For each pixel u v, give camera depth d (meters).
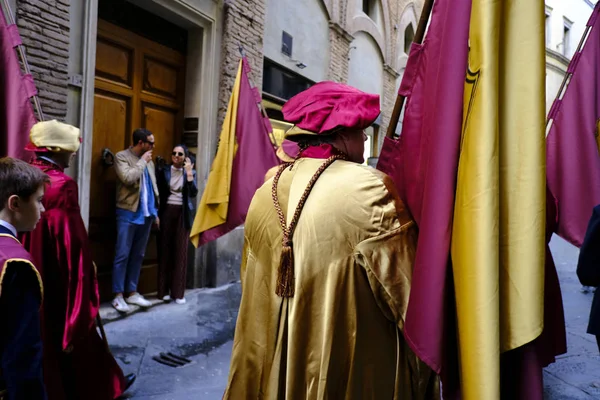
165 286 4.86
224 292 5.30
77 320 2.29
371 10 10.36
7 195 1.52
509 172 0.99
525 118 0.98
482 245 0.96
